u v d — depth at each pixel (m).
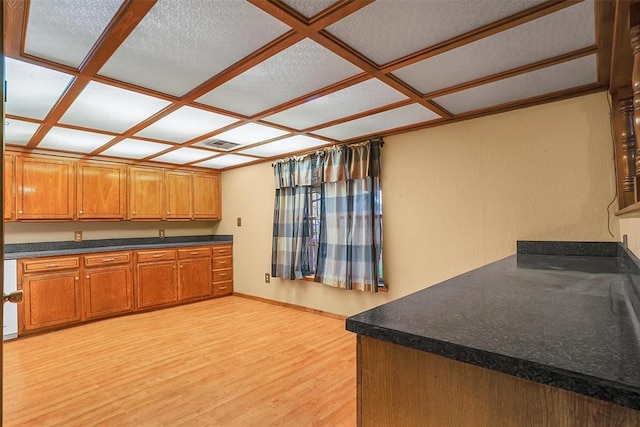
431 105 2.48
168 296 4.43
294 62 1.81
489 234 2.68
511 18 1.44
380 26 1.50
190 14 1.38
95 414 1.93
